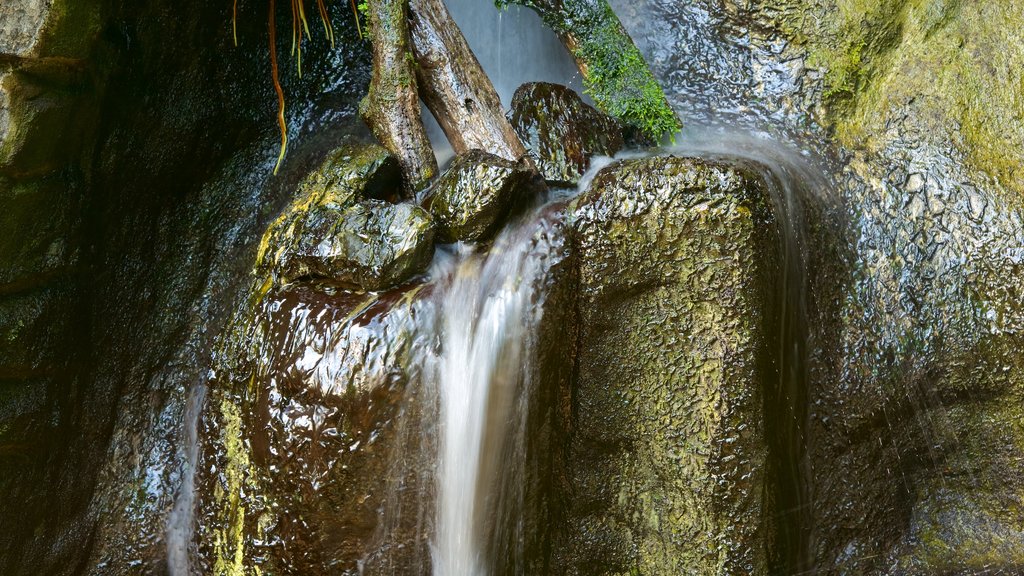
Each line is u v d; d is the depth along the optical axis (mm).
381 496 2980
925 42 3973
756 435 3277
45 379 3605
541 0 4105
